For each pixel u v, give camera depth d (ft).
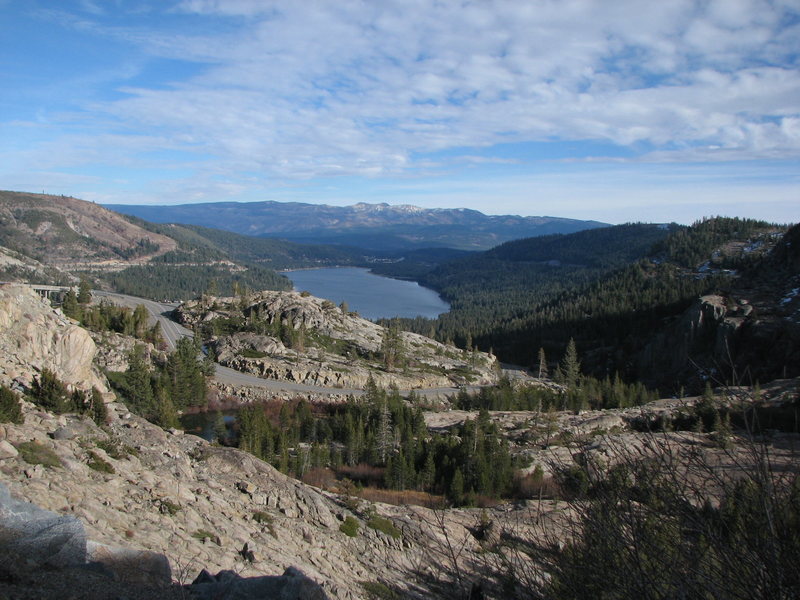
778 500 17.66
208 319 422.41
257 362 329.93
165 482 75.10
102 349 256.11
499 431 208.03
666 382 399.03
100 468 68.59
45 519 37.96
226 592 37.50
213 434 210.59
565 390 311.27
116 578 36.83
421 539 87.81
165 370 258.37
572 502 22.00
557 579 21.54
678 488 19.36
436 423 245.45
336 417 222.69
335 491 133.18
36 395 100.73
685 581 17.84
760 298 408.05
